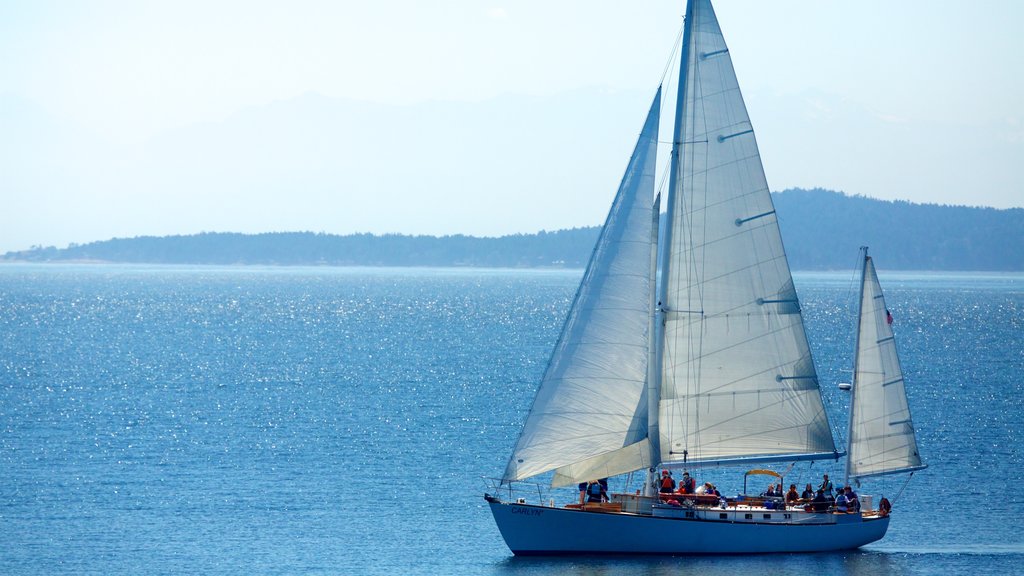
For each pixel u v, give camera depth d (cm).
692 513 19812
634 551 19800
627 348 19825
